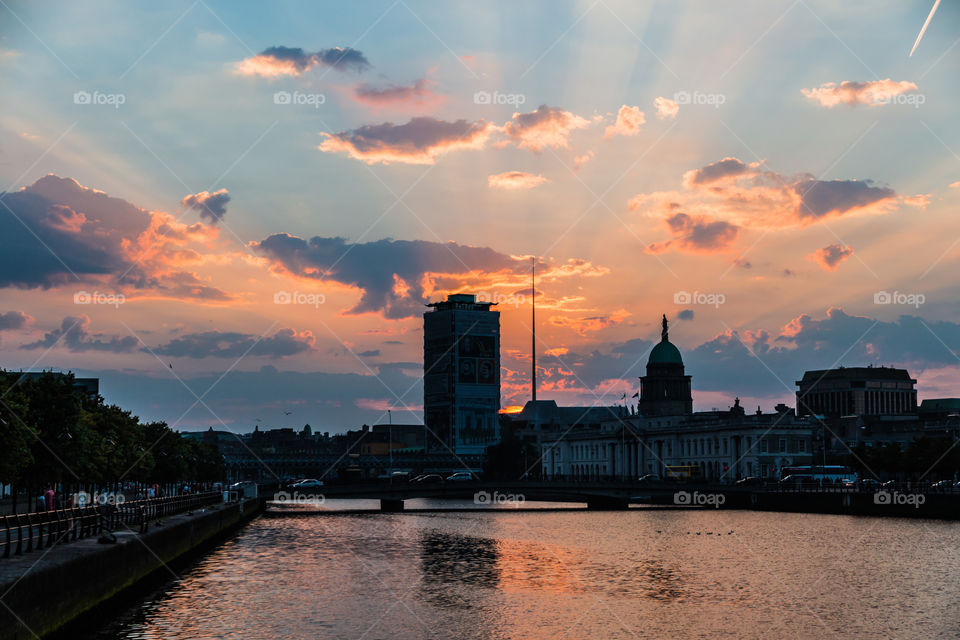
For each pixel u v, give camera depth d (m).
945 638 71.81
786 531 157.25
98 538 78.69
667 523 181.00
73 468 124.19
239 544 138.12
